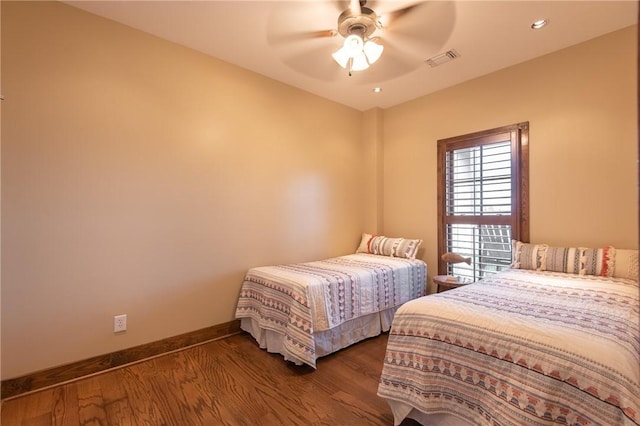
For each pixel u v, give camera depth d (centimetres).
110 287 228
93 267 221
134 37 238
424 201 372
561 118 271
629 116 239
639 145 45
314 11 220
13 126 192
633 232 238
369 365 234
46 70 203
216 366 232
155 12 220
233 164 294
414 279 326
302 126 351
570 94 266
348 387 203
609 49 247
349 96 373
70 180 211
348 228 401
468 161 334
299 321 226
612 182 247
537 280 222
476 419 131
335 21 231
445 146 351
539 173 283
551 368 114
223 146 287
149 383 208
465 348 139
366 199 419
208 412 178
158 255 250
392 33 245
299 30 242
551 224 277
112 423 168
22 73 195
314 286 236
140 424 168
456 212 344
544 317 143
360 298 269
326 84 339
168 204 255
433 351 149
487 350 132
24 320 196
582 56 260
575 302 167
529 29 241
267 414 176
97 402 187
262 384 207
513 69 299
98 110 222
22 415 175
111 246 228
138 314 240
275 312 251
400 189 397
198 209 272
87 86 218
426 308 159
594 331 125
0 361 188
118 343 231
